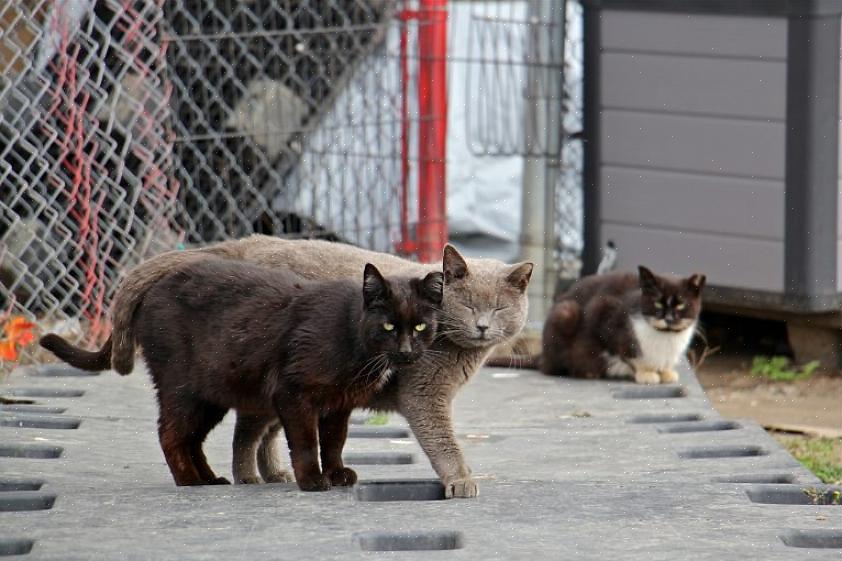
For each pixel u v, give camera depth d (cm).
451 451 786
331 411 769
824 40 1321
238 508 707
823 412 1316
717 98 1385
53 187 1229
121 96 1221
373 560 612
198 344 771
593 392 1155
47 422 952
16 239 1234
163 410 787
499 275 867
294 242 918
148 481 798
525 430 988
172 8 1324
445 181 1447
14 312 1235
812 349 1478
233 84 1374
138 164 1259
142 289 811
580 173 1565
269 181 1410
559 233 1519
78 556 614
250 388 761
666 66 1414
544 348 1244
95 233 1202
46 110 1196
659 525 679
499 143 1508
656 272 1414
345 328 735
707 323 1612
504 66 1556
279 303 761
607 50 1452
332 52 1409
